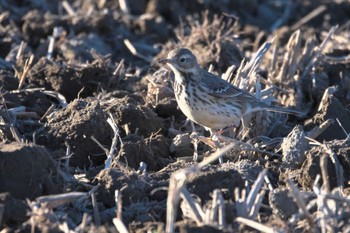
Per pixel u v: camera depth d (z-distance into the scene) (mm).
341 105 17391
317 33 24906
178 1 27047
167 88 18562
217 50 20844
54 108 17781
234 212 12773
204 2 27047
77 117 16297
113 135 16297
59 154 15391
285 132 17672
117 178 14070
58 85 18922
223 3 27422
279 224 12672
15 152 13312
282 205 13094
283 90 19219
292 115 18641
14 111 17078
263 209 13375
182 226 12289
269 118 17672
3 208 12570
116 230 12656
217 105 16312
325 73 19859
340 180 14203
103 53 22188
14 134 15359
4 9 24906
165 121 17859
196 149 16031
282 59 21000
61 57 21672
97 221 13188
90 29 23594
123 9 25859
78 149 15812
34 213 12508
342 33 24031
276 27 26734
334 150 14828
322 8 27141
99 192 13977
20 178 13273
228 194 13656
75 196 13219
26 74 18938
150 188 14203
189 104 16375
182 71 16188
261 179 13156
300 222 12625
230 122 16656
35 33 23328
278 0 28703
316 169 14375
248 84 18125
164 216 13398
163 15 26406
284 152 15391
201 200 13609
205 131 17578
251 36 25484
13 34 22875
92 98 18156
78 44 22094
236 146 15773
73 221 13188
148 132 16906
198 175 13828
